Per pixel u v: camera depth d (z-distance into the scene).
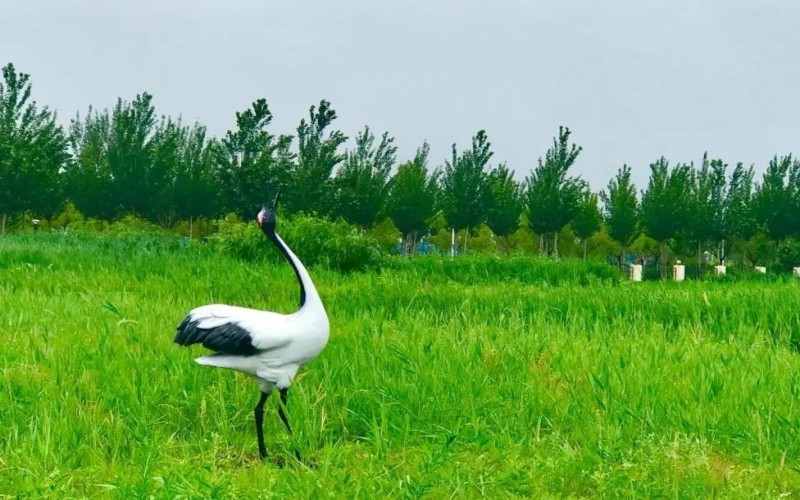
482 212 45.19
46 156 40.78
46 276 13.73
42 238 26.42
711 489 5.19
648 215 45.91
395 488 5.08
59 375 6.95
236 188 36.41
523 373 7.48
